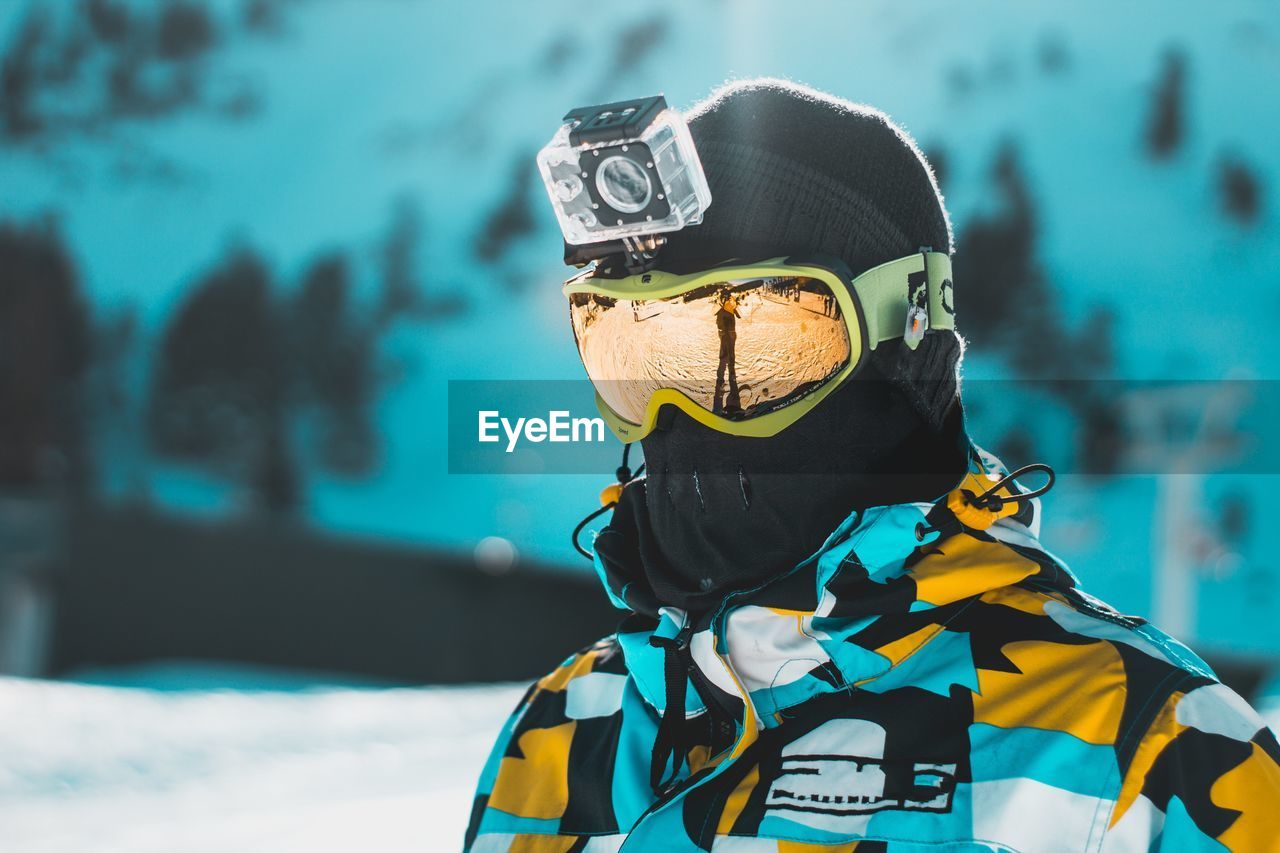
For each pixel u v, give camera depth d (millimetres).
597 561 1215
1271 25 121500
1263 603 50375
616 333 1146
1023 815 901
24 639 16312
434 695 8555
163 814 4328
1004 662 967
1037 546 1049
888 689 988
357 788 4941
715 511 1116
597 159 1062
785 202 1096
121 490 66188
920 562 998
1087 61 119438
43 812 4363
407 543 16344
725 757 999
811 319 1075
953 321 1149
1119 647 949
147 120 132375
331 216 116062
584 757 1181
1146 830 875
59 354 79688
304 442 74875
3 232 90250
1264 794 862
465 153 127688
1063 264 90688
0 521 16562
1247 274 87812
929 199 1174
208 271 93688
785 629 1011
